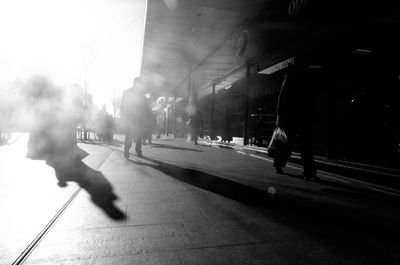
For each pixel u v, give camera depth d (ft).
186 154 26.35
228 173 15.78
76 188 11.37
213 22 36.01
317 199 10.29
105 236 6.60
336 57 22.29
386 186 12.71
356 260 5.56
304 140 14.30
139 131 22.34
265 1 27.58
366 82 22.18
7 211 8.35
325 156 22.66
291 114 14.82
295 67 15.03
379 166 17.07
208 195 10.61
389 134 19.02
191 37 44.19
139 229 7.08
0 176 13.57
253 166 18.83
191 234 6.79
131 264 5.28
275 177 14.78
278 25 25.39
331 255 5.76
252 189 11.76
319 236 6.77
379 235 6.88
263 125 31.58
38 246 6.02
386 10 14.39
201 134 57.21
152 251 5.84
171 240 6.42
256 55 30.71
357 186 12.69
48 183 12.22
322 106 23.81
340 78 22.66
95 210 8.57
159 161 20.51
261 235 6.79
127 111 21.65
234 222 7.69
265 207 9.15
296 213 8.56
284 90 15.08
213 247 6.08
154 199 9.94
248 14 31.58
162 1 31.91
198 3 30.89
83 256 5.58
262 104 37.78
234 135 44.19
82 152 25.52
